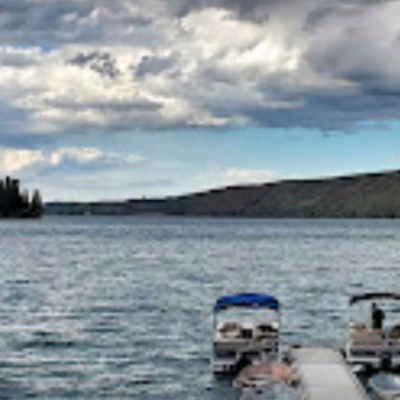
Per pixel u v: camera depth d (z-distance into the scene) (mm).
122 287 71062
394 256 122188
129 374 33500
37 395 29891
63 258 113750
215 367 33531
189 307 56156
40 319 49812
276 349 33906
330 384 29938
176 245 156375
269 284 74688
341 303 59594
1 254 122688
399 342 34250
